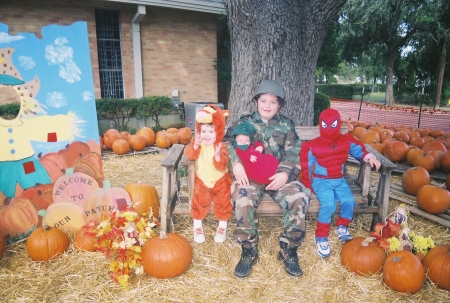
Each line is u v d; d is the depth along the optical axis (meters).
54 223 3.37
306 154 3.23
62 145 3.40
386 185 3.26
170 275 2.73
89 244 3.11
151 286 2.66
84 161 3.46
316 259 3.04
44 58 3.25
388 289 2.65
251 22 4.55
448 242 3.45
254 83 4.72
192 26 10.92
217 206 3.13
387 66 24.27
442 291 2.62
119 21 9.84
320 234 3.10
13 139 3.25
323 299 2.54
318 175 3.19
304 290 2.64
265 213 3.04
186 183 4.55
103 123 9.54
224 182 3.12
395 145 6.11
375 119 14.91
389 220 3.01
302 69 4.82
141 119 10.22
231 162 2.96
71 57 3.35
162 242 2.79
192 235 3.38
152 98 10.04
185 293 2.59
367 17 21.14
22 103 3.24
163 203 3.21
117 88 10.24
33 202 3.37
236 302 2.50
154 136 7.85
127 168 6.09
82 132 3.45
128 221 2.85
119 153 7.02
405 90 27.39
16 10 8.37
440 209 3.95
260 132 3.18
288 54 4.66
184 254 2.78
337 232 3.29
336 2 4.46
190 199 3.20
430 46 22.33
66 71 3.34
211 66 11.52
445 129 12.09
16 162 3.28
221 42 12.58
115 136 7.30
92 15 9.31
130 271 2.78
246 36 4.68
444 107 24.59
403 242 2.87
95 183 3.48
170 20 10.52
